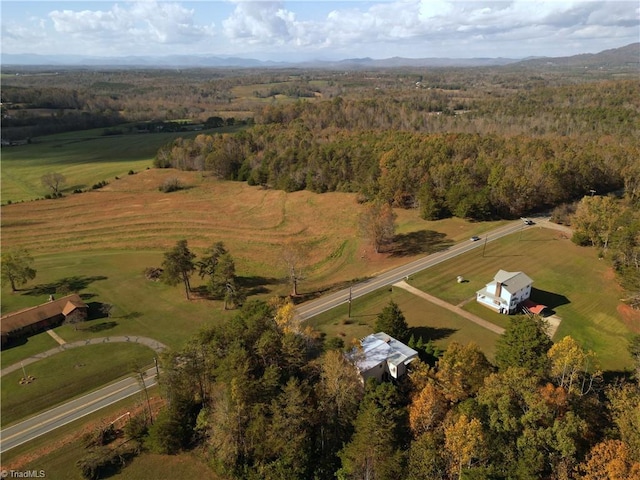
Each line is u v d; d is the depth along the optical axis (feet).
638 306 252.21
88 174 593.01
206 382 183.62
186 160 610.24
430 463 140.87
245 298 284.41
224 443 158.92
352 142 570.46
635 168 437.99
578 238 333.62
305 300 282.97
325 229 406.41
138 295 297.12
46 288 307.99
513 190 395.14
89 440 174.70
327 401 167.22
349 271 326.24
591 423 145.89
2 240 389.80
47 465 165.78
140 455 170.30
